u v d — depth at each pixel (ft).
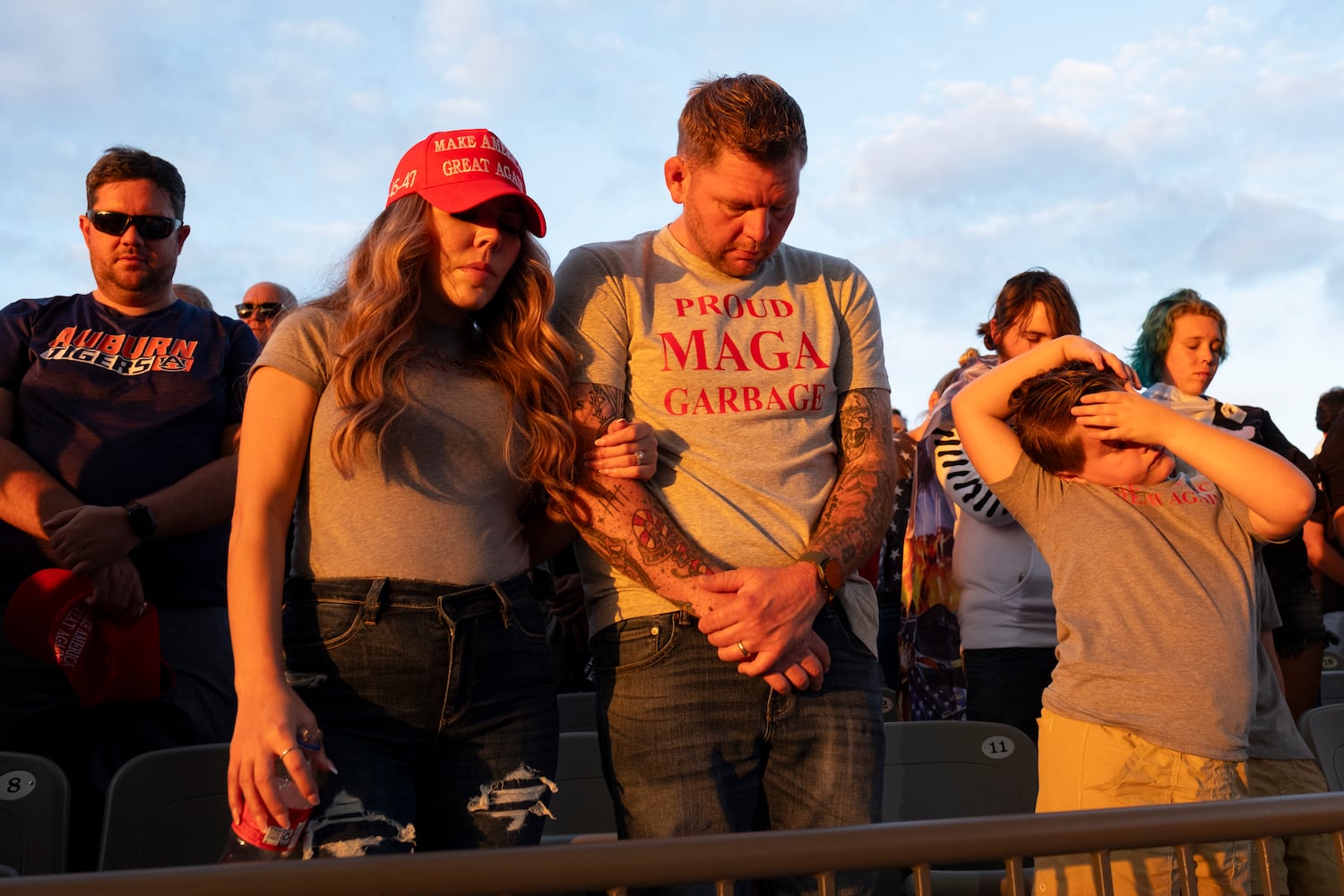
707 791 6.48
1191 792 7.11
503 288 6.80
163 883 3.94
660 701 6.61
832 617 6.98
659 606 6.76
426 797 6.22
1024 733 10.36
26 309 10.18
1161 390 12.54
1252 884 8.81
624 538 6.69
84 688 8.75
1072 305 11.51
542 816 6.27
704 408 7.09
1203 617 7.43
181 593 9.60
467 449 6.40
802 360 7.34
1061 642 7.96
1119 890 6.93
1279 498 7.28
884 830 4.74
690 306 7.23
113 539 8.86
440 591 6.07
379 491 6.10
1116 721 7.30
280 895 4.00
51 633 8.57
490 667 6.19
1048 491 8.14
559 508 6.93
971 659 11.05
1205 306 12.43
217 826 7.84
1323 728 9.72
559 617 10.02
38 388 9.71
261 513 5.98
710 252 7.17
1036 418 8.00
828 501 7.25
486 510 6.43
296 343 6.29
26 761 7.74
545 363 6.74
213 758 7.98
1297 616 13.24
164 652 9.42
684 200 7.32
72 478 9.46
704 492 6.95
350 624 5.93
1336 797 5.47
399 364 6.24
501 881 4.20
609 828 9.03
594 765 9.14
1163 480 8.05
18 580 9.36
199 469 9.70
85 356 9.88
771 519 6.98
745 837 4.54
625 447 6.68
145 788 7.69
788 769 6.81
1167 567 7.59
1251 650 7.53
